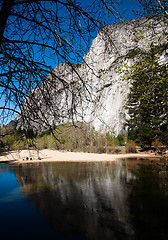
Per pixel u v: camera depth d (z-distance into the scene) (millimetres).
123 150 37375
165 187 9148
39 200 7922
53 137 2404
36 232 5125
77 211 6574
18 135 2482
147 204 7004
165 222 5555
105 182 10812
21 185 10852
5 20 1886
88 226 5426
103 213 6324
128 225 5430
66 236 4918
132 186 9633
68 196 8391
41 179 12438
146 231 5070
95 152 35250
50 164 21125
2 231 5203
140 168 15367
